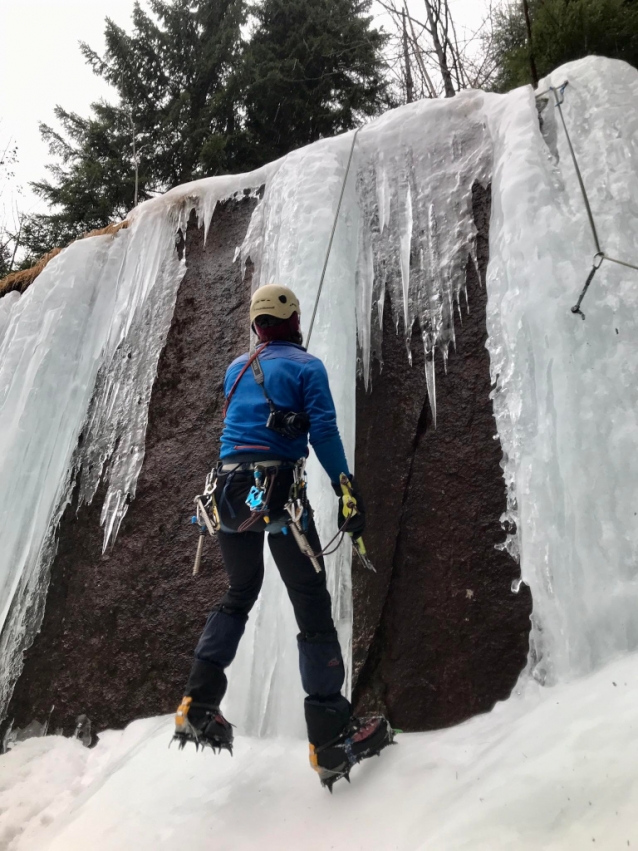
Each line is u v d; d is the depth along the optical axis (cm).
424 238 326
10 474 387
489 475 264
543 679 218
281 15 1672
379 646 260
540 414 247
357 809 186
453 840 150
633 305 246
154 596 325
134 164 1568
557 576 222
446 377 294
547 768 159
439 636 249
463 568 255
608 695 180
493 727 208
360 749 198
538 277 260
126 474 369
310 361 211
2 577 372
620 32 543
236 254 391
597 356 243
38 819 249
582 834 138
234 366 226
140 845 203
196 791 222
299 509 194
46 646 345
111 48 1711
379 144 356
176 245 420
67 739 310
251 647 260
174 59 1738
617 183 270
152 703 300
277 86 1551
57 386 409
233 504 200
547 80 321
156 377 387
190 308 394
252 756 231
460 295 305
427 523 271
